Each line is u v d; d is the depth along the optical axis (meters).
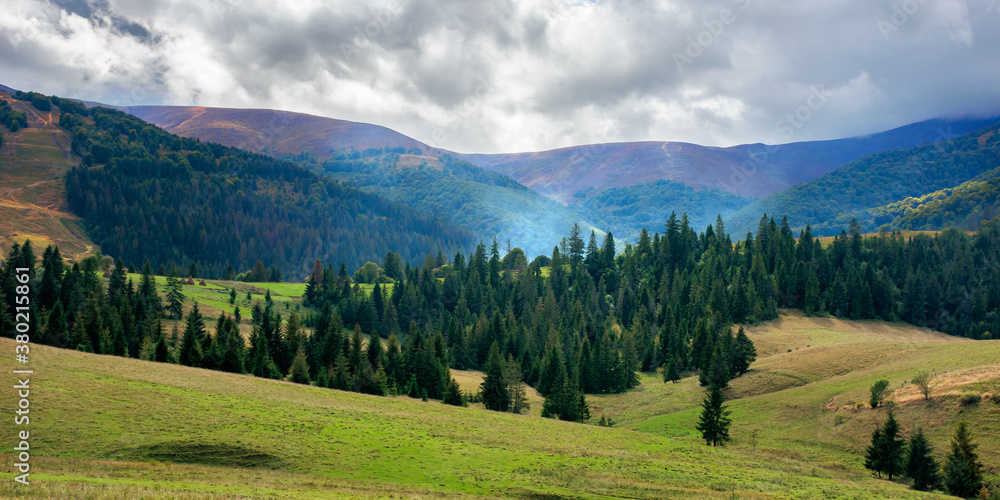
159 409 59.41
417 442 60.25
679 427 102.44
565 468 55.09
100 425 52.94
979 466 61.88
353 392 95.25
